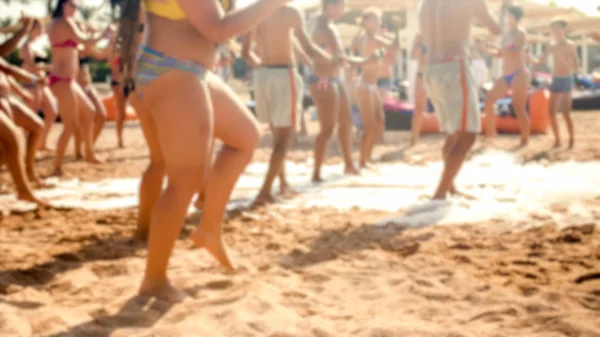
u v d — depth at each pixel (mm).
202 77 2947
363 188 6758
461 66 5652
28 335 2479
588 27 19938
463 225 4723
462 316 2768
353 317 2777
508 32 10391
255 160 9602
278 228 4773
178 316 2748
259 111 6137
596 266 3488
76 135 9625
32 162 7012
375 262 3748
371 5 17094
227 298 2943
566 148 10008
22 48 9695
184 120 2873
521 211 5090
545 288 3125
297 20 5980
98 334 2486
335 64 6445
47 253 3906
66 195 6465
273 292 3105
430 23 5812
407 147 10914
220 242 3373
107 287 3223
